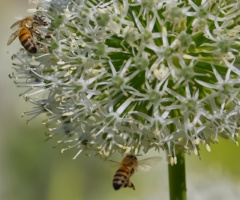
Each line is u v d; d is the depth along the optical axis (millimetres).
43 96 443
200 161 532
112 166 443
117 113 413
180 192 432
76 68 421
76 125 430
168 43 410
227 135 421
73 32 424
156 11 408
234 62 413
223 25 411
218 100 415
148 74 407
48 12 432
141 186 562
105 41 418
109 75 413
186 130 410
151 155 532
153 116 412
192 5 409
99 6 416
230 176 530
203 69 414
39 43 432
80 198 565
